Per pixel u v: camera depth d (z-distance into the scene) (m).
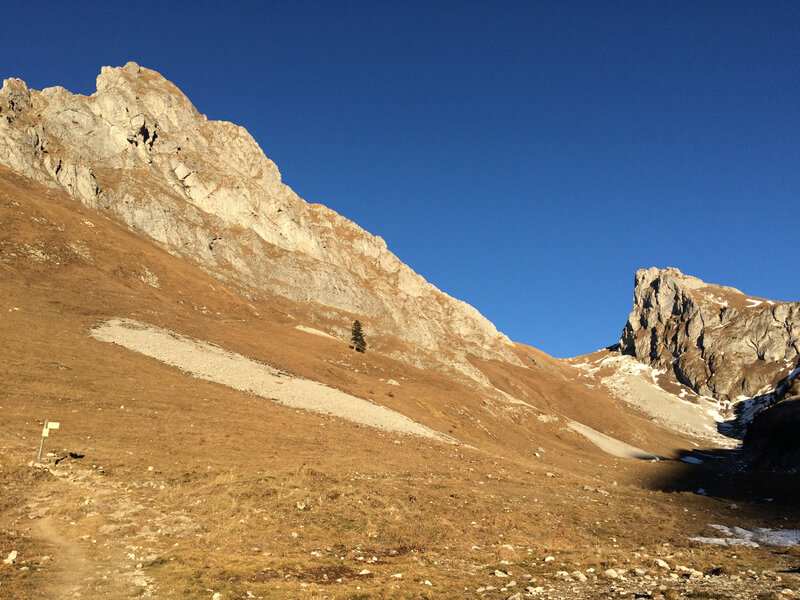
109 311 77.56
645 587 17.62
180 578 17.19
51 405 42.47
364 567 20.42
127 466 31.97
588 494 46.03
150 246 140.12
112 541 20.67
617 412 180.75
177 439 40.59
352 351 123.75
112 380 52.53
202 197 198.38
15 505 23.36
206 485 29.89
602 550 26.02
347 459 43.06
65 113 172.00
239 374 69.81
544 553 24.81
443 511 31.72
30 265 84.56
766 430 101.38
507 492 40.91
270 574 18.48
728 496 60.12
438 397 102.00
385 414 73.31
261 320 126.12
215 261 171.88
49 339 58.22
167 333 76.62
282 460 38.97
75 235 105.31
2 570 16.00
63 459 31.19
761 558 26.17
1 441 32.22
